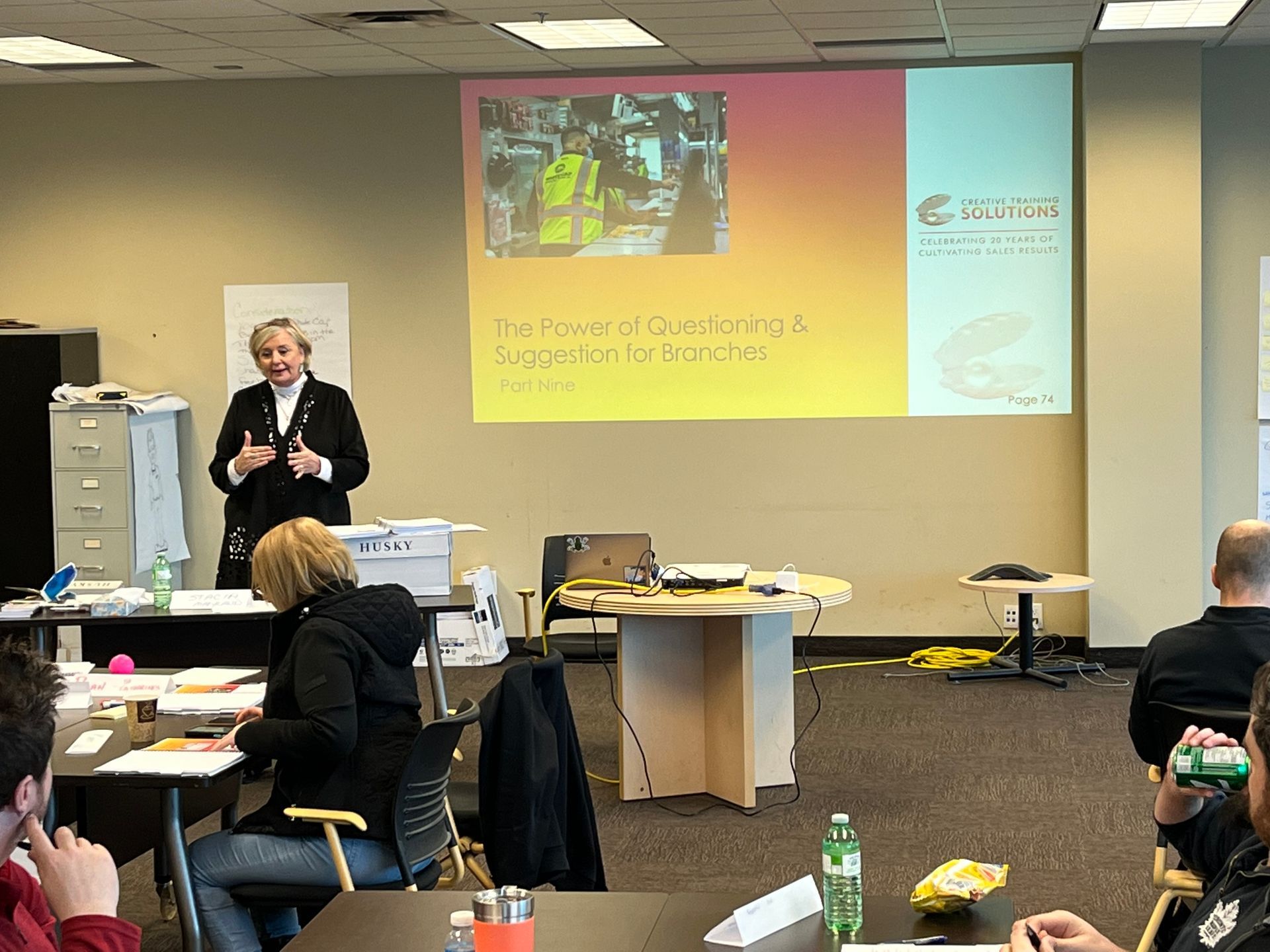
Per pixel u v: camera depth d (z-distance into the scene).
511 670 3.55
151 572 7.98
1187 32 7.07
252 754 3.36
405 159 8.09
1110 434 7.57
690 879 4.59
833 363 7.94
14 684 1.95
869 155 7.81
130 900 4.51
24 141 8.27
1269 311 7.65
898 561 7.98
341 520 5.78
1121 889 4.40
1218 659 3.47
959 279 7.81
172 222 8.23
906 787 5.55
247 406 5.78
